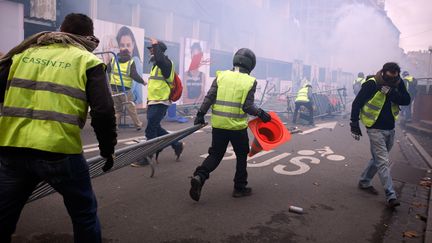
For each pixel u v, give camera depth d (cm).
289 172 584
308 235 354
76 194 223
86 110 220
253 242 334
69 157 213
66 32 232
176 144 605
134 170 548
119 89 869
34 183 223
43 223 351
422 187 536
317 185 518
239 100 417
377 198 473
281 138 434
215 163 417
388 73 438
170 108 1095
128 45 1173
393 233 367
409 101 452
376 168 489
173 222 369
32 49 220
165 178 514
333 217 402
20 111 207
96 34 1080
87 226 231
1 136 208
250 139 871
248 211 407
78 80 212
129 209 397
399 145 915
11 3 973
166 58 546
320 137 959
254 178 541
